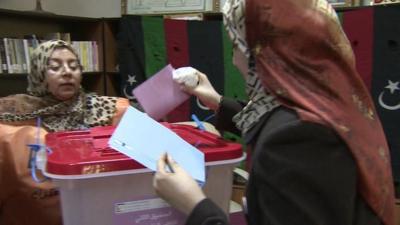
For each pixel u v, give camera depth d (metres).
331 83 0.64
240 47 0.71
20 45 2.76
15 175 1.28
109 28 3.27
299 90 0.64
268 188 0.62
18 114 1.65
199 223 0.62
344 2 2.75
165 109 1.03
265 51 0.66
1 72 2.67
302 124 0.61
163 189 0.68
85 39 3.34
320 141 0.61
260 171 0.63
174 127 1.09
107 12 3.60
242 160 0.86
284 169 0.61
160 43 2.89
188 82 1.04
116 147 0.71
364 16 2.40
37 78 1.76
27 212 1.32
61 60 1.72
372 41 2.40
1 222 1.36
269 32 0.65
